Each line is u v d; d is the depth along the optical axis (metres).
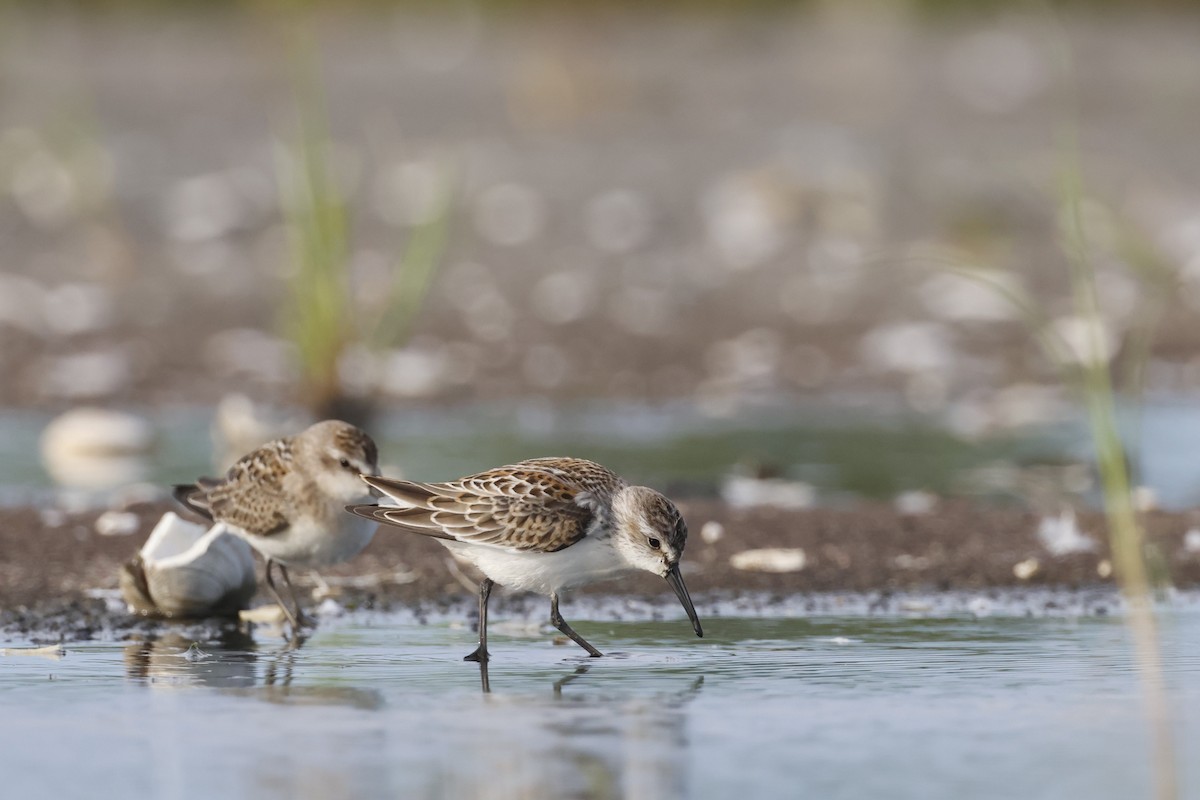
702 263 23.69
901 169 27.02
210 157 27.83
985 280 10.25
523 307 21.78
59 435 15.66
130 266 23.02
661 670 8.40
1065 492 14.05
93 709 7.55
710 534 12.00
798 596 10.53
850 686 8.01
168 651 8.95
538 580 8.84
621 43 37.91
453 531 8.83
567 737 7.09
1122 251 21.39
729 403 18.33
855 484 14.37
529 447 15.69
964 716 7.43
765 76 34.75
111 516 12.40
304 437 9.62
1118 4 41.88
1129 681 8.10
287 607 9.96
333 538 9.59
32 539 11.77
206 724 7.28
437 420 17.22
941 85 33.72
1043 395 18.48
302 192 17.11
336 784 6.39
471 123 30.44
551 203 25.88
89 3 39.06
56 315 21.12
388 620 9.90
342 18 39.28
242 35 37.81
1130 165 27.56
